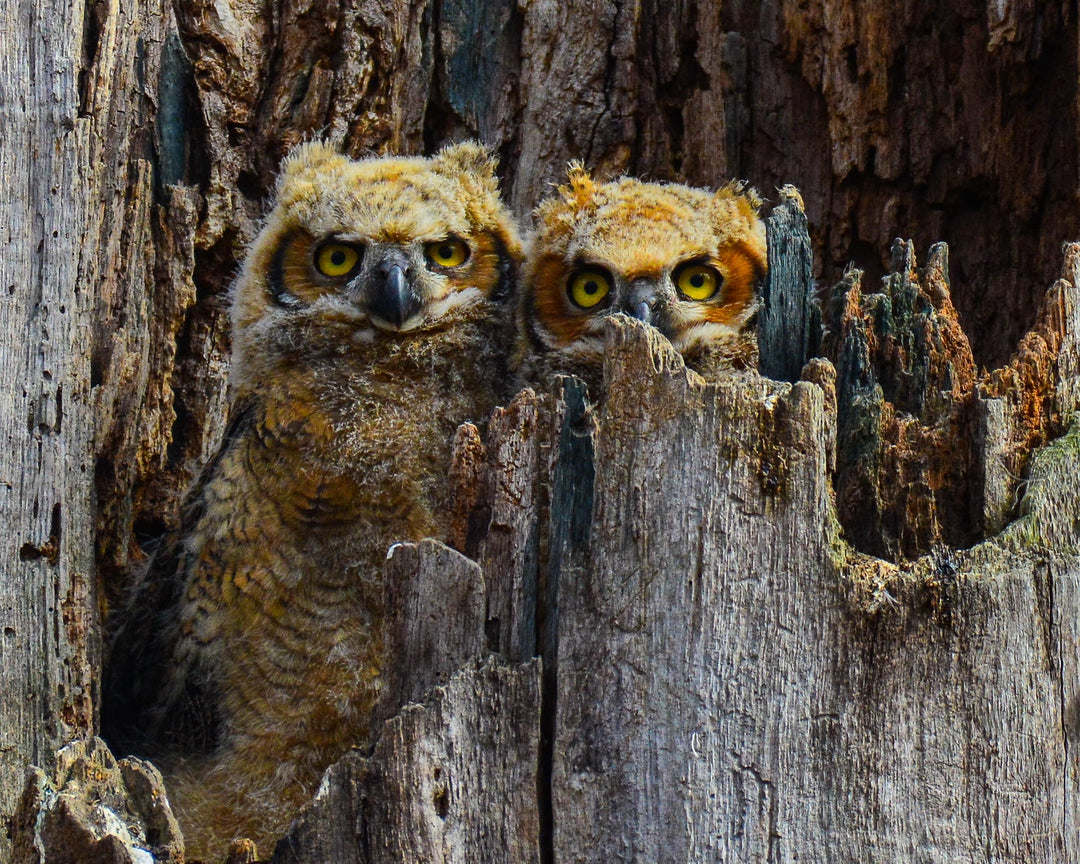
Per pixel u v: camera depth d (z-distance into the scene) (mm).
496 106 10734
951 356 6516
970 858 5480
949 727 5555
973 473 5938
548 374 9008
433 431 8594
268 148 10188
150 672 8516
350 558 8195
